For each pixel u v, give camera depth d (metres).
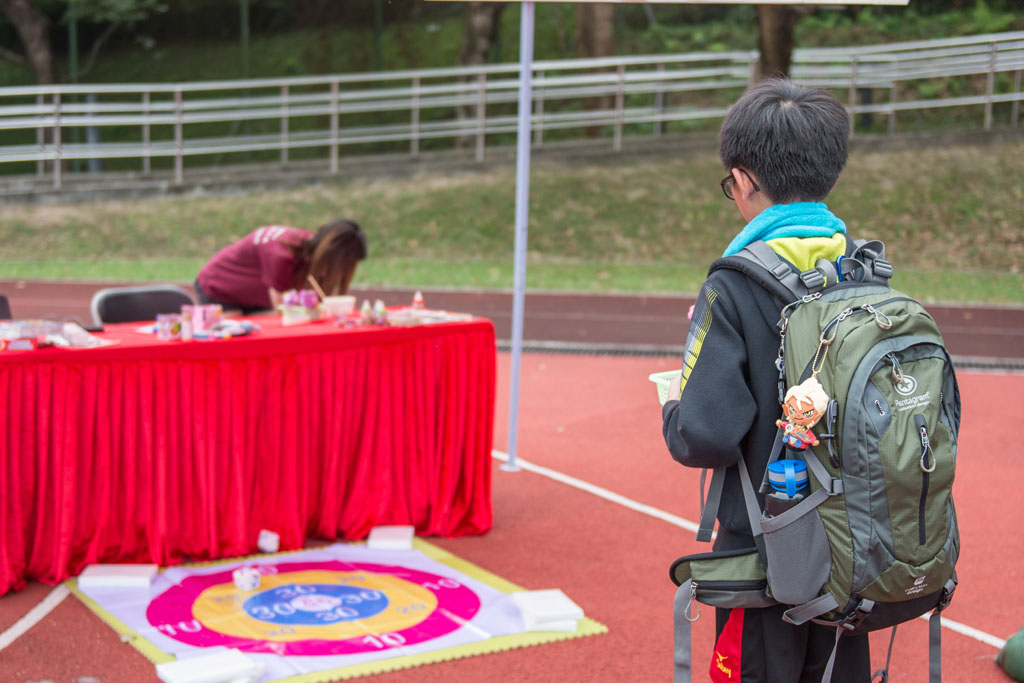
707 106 23.12
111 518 4.30
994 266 15.63
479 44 21.83
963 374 9.66
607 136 22.64
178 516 4.42
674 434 2.08
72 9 22.27
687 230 17.14
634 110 20.36
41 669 3.43
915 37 23.09
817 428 1.92
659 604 4.17
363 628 3.82
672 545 4.89
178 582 4.23
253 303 5.59
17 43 24.56
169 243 16.80
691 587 2.14
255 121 23.78
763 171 2.09
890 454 1.87
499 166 19.19
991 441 7.11
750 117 2.10
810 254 2.04
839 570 1.91
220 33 25.20
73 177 19.42
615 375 9.36
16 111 18.17
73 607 3.97
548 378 9.18
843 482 1.90
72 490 4.17
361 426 4.82
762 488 1.99
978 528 5.27
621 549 4.82
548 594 4.04
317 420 4.69
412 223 17.50
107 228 17.20
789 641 2.11
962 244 16.17
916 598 1.98
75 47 23.45
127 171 22.61
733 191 2.22
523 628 3.86
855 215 16.92
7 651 3.55
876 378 1.91
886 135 18.84
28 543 4.19
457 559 4.61
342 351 4.69
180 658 3.51
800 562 1.94
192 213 17.84
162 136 23.70
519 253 5.93
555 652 3.68
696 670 3.57
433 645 3.68
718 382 1.98
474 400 4.98
